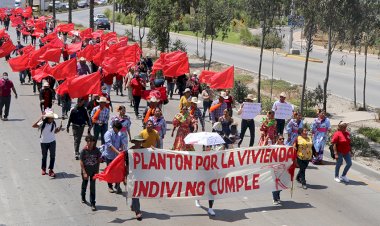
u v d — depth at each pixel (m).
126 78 27.44
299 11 23.95
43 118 15.74
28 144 19.36
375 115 26.03
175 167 13.30
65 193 14.58
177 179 13.35
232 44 58.81
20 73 31.27
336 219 13.60
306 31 24.16
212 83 22.30
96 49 31.91
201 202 14.54
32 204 13.75
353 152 19.69
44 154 15.87
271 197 15.08
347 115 26.44
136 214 13.00
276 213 13.82
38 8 93.38
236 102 28.66
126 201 13.69
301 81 36.00
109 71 25.36
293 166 14.20
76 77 19.70
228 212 13.80
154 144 14.46
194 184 13.47
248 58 47.47
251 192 13.97
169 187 13.30
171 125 22.86
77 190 14.84
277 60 47.16
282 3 26.67
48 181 15.48
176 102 28.05
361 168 18.11
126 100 27.88
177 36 63.09
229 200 14.73
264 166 14.01
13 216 12.97
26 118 23.44
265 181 14.05
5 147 18.84
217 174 13.63
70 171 16.41
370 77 39.53
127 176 13.02
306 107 26.75
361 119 25.53
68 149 18.83
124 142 14.52
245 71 39.12
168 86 28.84
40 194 14.45
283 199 14.92
